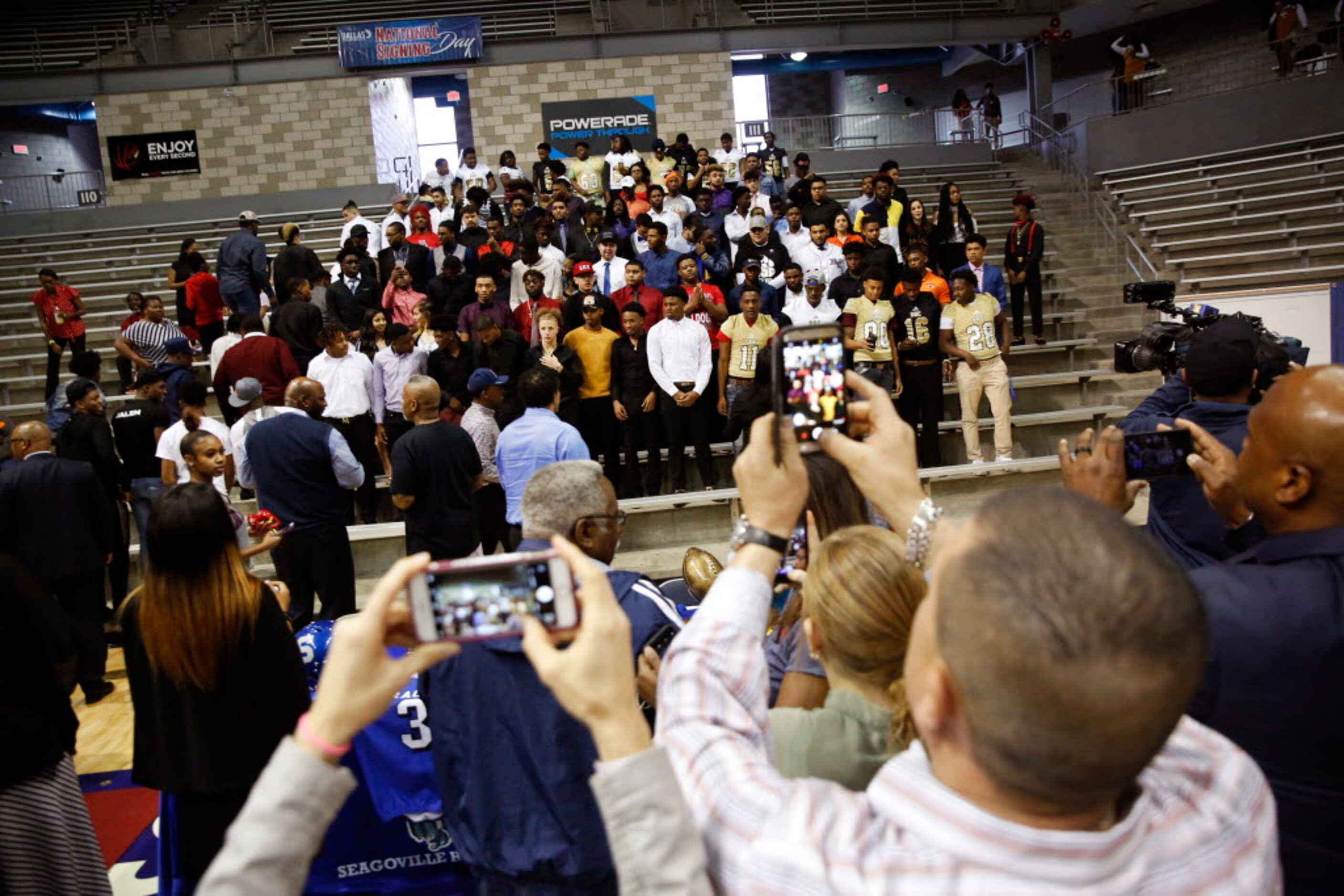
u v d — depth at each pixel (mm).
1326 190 12398
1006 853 797
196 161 17531
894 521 1149
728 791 935
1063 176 15859
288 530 5066
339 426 7480
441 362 7438
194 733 2605
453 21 17531
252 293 9789
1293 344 3912
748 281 7758
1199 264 12125
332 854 3066
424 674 2088
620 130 17938
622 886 872
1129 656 743
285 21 18516
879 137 18875
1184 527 2273
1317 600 1367
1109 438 1802
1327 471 1472
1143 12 18562
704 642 1040
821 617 1550
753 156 12750
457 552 5473
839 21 18312
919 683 873
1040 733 757
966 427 7969
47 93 17234
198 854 2709
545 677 890
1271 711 1375
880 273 7766
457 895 3059
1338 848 1371
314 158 17688
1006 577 778
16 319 13250
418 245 9586
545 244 9102
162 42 17875
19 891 2430
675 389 7543
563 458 5371
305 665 3311
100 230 16047
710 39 18047
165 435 6352
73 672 2627
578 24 18500
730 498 7320
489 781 1917
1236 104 14625
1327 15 17875
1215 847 875
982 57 22328
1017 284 10109
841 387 1163
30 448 5652
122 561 6887
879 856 839
